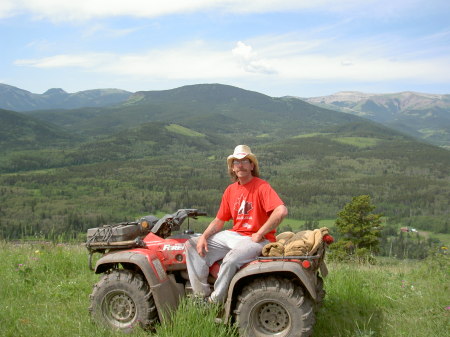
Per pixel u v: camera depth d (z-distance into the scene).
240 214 4.30
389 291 5.64
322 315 4.61
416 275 6.79
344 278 5.95
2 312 4.71
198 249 4.26
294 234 4.43
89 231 4.65
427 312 4.81
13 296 5.45
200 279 4.25
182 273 4.51
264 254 4.04
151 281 4.19
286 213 4.09
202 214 5.07
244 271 3.86
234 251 4.03
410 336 4.17
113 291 4.32
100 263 4.39
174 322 3.96
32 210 191.00
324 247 4.22
